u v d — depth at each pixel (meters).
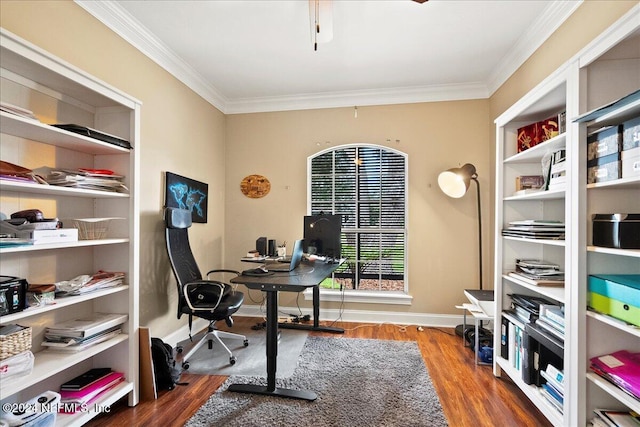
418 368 2.36
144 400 1.95
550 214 2.18
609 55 1.36
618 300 1.27
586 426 1.43
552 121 1.96
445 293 3.34
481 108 3.29
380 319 3.45
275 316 2.00
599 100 1.43
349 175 3.59
